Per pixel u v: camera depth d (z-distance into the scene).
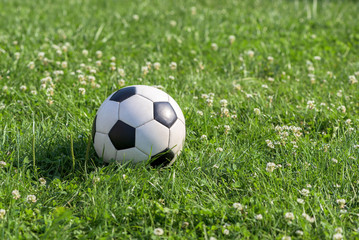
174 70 8.59
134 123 4.89
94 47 9.66
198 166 5.27
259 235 4.16
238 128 6.33
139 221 4.33
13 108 6.75
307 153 5.46
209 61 9.31
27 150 5.48
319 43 10.55
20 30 10.64
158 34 10.80
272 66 9.00
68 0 14.91
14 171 5.04
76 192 4.70
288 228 4.25
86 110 6.60
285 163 5.36
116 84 7.67
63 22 11.69
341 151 5.52
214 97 7.52
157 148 4.96
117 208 4.43
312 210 4.37
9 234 3.95
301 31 11.63
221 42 10.37
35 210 4.39
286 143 5.78
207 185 4.86
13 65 8.22
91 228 4.20
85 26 11.04
